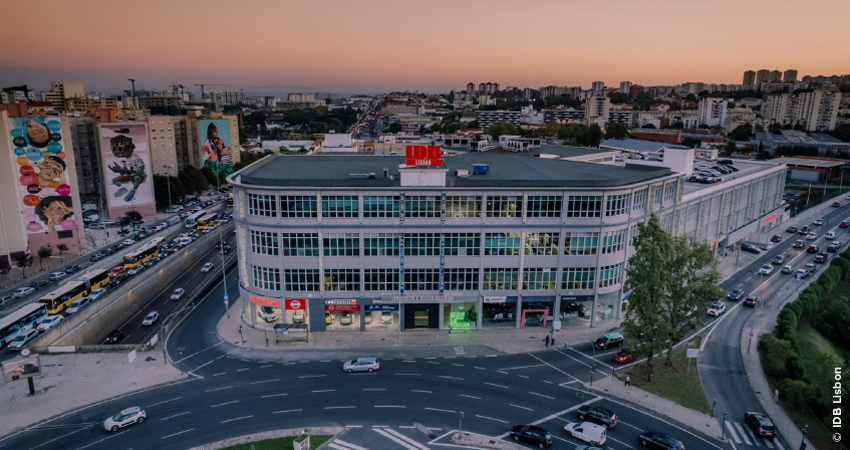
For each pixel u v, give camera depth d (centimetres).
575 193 7588
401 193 7425
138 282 10288
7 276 11388
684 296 6519
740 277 10662
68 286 9494
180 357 7144
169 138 19538
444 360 7031
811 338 8300
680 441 5203
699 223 10556
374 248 7600
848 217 16200
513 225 7612
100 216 16675
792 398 5844
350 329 7988
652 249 6303
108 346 7388
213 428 5453
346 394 6144
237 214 7806
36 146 12362
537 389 6297
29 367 6109
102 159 15925
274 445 5119
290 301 7762
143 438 5294
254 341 7612
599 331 7969
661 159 14312
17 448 5159
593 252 7838
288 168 9000
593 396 6150
